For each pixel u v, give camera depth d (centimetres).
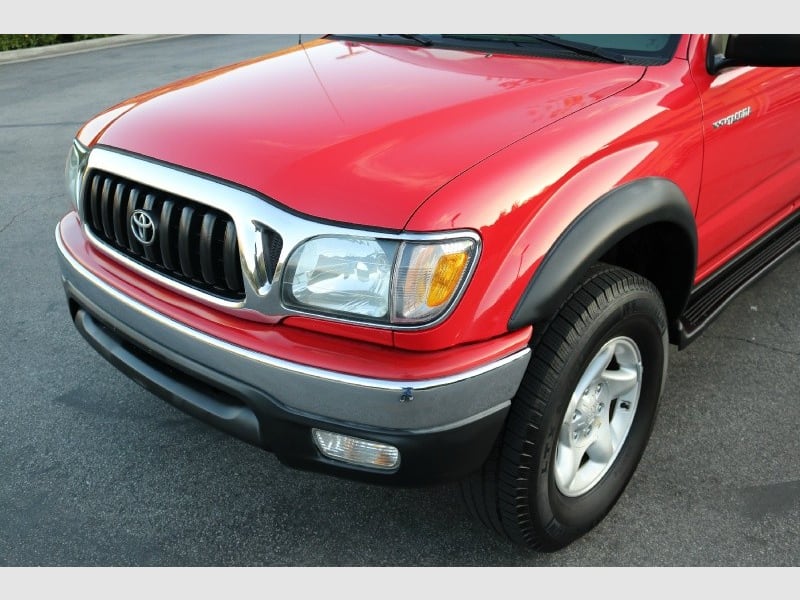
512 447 183
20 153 602
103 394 289
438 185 164
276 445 180
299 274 166
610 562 213
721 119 232
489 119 192
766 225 299
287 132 190
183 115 210
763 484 239
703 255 254
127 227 202
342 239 161
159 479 246
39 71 959
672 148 210
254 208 170
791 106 271
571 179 180
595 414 212
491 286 166
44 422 273
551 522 203
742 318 332
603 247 182
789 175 294
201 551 219
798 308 339
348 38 292
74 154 230
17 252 414
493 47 260
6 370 304
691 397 280
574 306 184
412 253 157
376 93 214
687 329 249
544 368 179
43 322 341
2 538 222
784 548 216
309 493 240
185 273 188
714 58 231
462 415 168
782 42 214
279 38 1187
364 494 240
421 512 232
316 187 168
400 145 180
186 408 197
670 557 213
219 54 1035
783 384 287
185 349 187
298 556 217
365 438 167
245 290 175
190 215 183
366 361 164
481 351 168
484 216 163
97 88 838
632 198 191
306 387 168
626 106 204
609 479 221
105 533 225
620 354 212
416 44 273
